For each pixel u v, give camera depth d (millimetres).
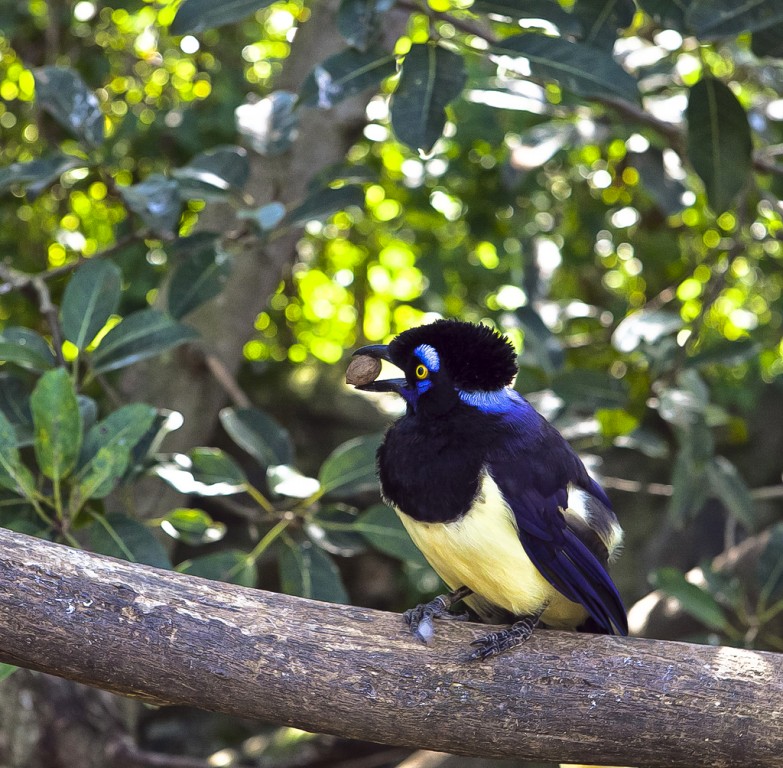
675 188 5367
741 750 2570
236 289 5066
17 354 3488
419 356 3062
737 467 8562
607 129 5379
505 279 7148
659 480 8414
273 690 2533
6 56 7031
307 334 8688
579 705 2584
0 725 4703
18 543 2502
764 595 4281
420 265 7121
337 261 8594
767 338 6812
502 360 3047
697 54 5398
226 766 6246
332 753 6484
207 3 3494
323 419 8188
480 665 2600
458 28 3697
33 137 6758
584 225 6816
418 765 4941
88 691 5082
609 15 3643
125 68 6941
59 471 3066
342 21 3504
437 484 2914
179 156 6488
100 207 7180
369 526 3732
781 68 5566
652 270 6859
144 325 3676
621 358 5324
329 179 4160
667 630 5195
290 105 4379
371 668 2562
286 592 3729
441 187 6938
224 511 7566
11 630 2449
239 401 4668
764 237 5641
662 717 2572
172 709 7754
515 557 2910
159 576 2574
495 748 2609
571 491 3119
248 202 4047
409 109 3447
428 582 7602
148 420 3191
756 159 4672
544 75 3498
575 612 3197
